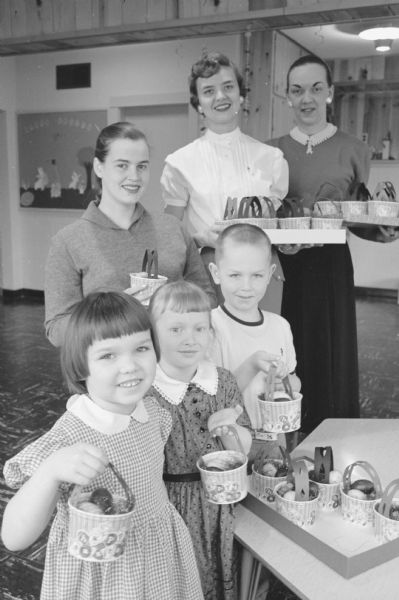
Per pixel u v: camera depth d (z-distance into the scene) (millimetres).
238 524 1510
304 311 2873
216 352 1835
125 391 1181
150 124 6508
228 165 2609
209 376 1548
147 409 1357
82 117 6762
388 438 2014
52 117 6934
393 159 7457
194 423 1521
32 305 7035
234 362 1833
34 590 2057
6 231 7352
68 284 1915
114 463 1222
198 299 1479
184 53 6012
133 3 3900
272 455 1726
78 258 1906
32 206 7273
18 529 1077
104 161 1895
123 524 1053
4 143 7133
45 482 1065
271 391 1558
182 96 6094
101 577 1209
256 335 1860
